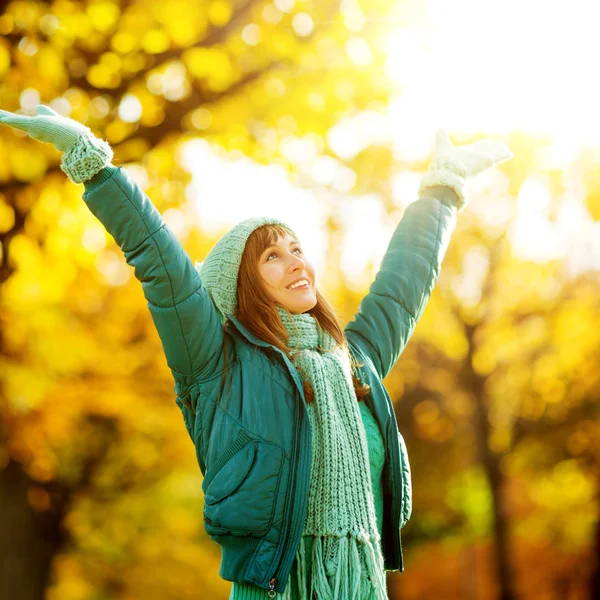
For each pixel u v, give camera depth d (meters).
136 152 8.75
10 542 10.92
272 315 2.98
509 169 17.38
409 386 18.97
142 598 23.52
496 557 17.77
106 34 8.38
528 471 19.61
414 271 3.55
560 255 18.11
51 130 2.82
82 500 16.48
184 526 22.72
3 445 9.88
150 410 12.88
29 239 8.87
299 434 2.75
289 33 8.75
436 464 21.03
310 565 2.73
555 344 18.05
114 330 11.76
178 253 2.84
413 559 22.81
